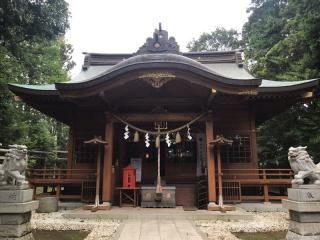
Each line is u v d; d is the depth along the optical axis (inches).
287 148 650.2
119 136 476.7
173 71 353.4
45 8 629.3
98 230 268.8
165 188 387.5
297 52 642.8
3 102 542.9
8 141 561.3
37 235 256.8
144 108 443.2
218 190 403.5
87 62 597.0
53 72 916.6
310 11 517.3
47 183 437.1
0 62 541.6
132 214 328.2
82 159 479.2
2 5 515.2
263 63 729.6
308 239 201.0
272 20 784.3
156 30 403.2
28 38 676.1
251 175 434.3
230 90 356.5
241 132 470.9
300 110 581.6
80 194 470.0
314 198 207.5
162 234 248.4
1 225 207.9
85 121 491.8
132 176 405.1
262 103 472.4
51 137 866.8
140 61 353.7
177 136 396.5
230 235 248.1
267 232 274.4
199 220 320.8
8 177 216.4
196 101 413.4
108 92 376.8
